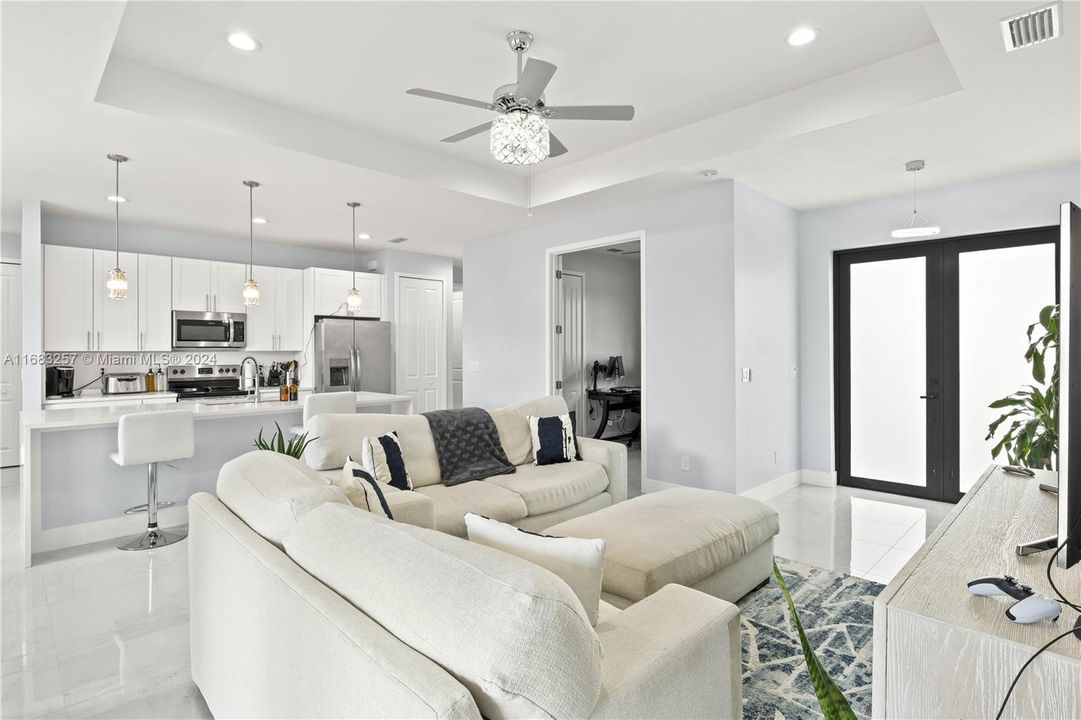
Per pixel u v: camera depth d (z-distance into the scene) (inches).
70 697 78.7
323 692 42.2
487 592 37.1
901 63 115.6
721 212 168.7
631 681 41.9
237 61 116.8
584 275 289.7
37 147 135.7
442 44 110.9
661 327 184.9
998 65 98.4
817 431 201.9
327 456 120.0
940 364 179.5
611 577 87.8
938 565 52.6
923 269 182.2
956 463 176.6
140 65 117.0
